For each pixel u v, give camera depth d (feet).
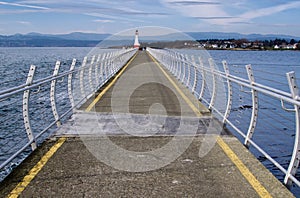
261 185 14.98
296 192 19.30
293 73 15.01
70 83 33.04
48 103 47.62
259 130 39.88
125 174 16.30
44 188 14.67
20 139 33.99
